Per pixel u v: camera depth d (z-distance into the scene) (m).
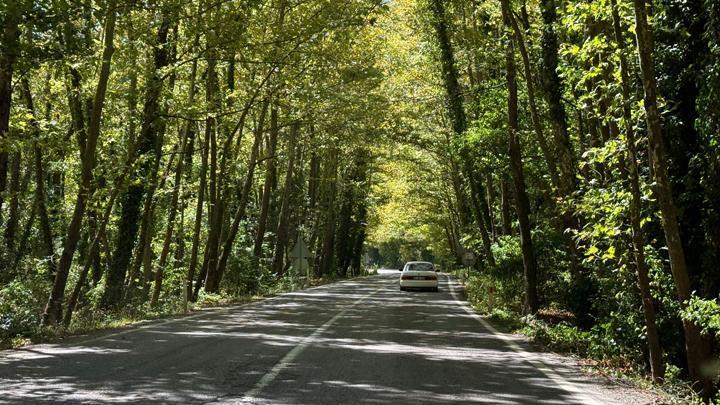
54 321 14.55
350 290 34.50
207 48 17.69
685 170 10.15
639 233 9.10
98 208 17.20
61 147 15.68
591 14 10.12
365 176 55.06
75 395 7.17
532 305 16.97
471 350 11.63
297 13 22.06
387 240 100.88
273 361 9.83
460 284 42.28
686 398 7.89
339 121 30.45
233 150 30.72
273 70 23.70
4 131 13.58
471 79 27.53
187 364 9.43
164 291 28.70
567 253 19.50
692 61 9.84
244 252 32.56
